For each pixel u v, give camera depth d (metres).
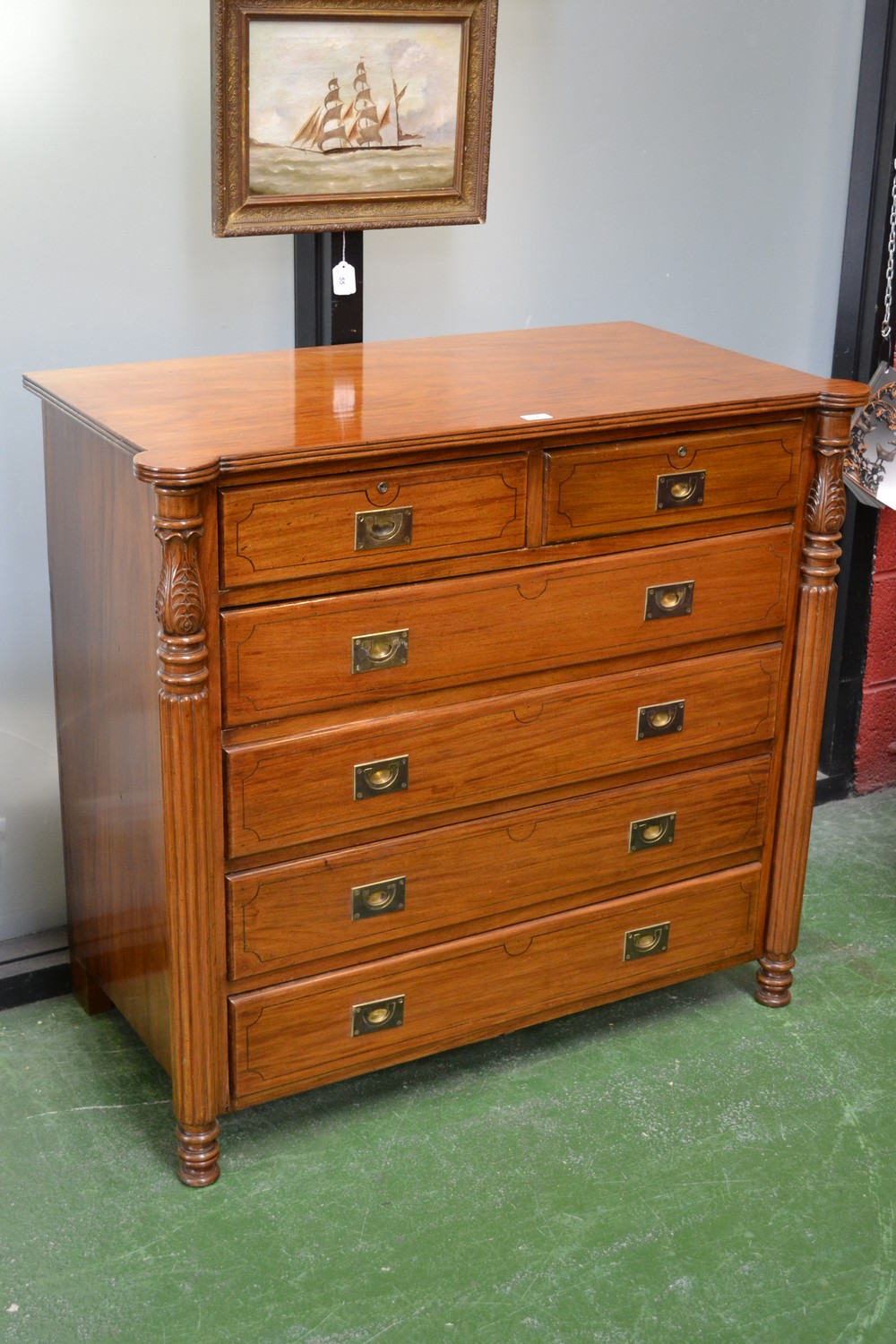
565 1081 2.74
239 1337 2.17
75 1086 2.68
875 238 3.38
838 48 3.28
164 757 2.20
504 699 2.47
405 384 2.51
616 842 2.68
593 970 2.76
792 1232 2.39
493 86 2.74
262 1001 2.42
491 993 2.66
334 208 2.67
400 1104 2.67
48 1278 2.27
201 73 2.63
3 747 2.86
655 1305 2.25
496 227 3.02
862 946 3.18
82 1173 2.48
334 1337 2.18
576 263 3.14
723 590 2.62
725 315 3.38
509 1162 2.53
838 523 2.65
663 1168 2.52
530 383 2.54
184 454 2.07
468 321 3.07
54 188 2.58
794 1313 2.24
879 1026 2.91
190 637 2.14
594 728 2.57
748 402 2.47
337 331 2.81
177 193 2.68
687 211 3.23
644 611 2.55
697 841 2.77
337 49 2.56
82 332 2.68
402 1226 2.39
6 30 2.46
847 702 3.70
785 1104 2.69
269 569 2.19
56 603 2.64
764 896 2.90
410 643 2.35
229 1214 2.40
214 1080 2.42
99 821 2.60
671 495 2.50
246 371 2.58
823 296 3.49
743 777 2.78
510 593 2.40
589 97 3.03
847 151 3.38
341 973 2.49
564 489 2.39
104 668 2.45
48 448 2.54
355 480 2.21
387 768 2.39
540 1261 2.32
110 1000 2.83
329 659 2.29
